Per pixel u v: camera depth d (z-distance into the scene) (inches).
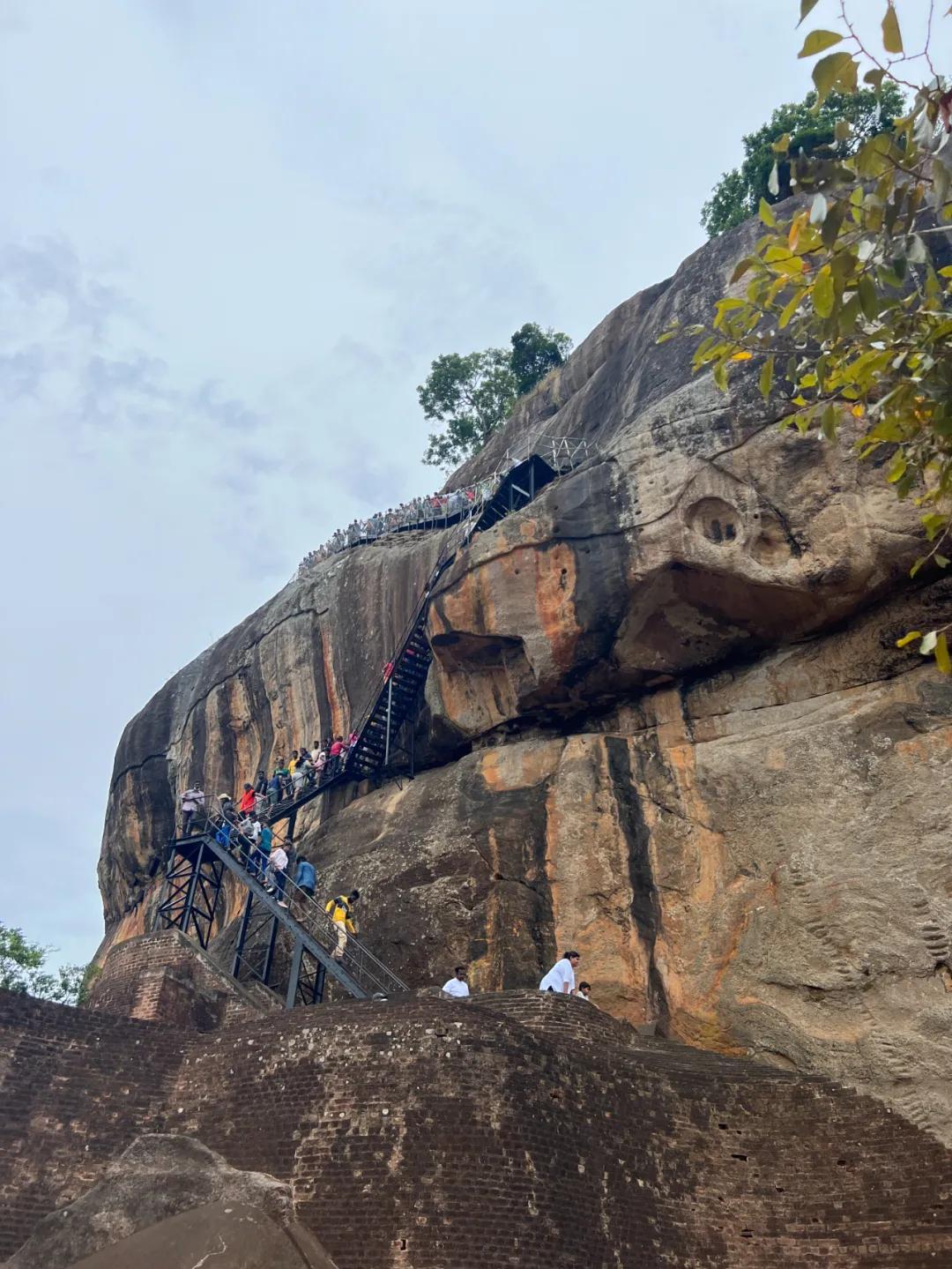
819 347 852.0
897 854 743.1
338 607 1250.0
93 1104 640.4
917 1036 679.7
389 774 1080.2
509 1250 564.1
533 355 2060.8
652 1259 596.1
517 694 968.9
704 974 788.6
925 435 480.4
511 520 959.0
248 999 791.1
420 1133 592.4
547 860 889.5
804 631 871.1
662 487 892.0
